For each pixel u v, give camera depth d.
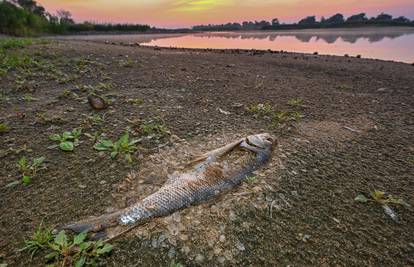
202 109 0.50
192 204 0.26
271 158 0.34
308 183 0.30
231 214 0.25
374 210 0.27
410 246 0.24
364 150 0.38
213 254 0.22
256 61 1.17
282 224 0.25
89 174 0.30
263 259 0.22
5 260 0.20
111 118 0.44
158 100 0.53
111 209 0.26
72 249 0.21
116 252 0.21
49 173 0.30
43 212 0.25
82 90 0.57
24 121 0.42
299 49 1.96
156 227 0.24
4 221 0.24
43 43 1.12
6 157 0.32
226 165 0.30
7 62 0.74
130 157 0.32
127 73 0.75
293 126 0.45
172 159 0.33
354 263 0.22
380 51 1.80
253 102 0.56
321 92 0.67
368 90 0.71
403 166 0.35
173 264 0.20
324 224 0.25
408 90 0.72
